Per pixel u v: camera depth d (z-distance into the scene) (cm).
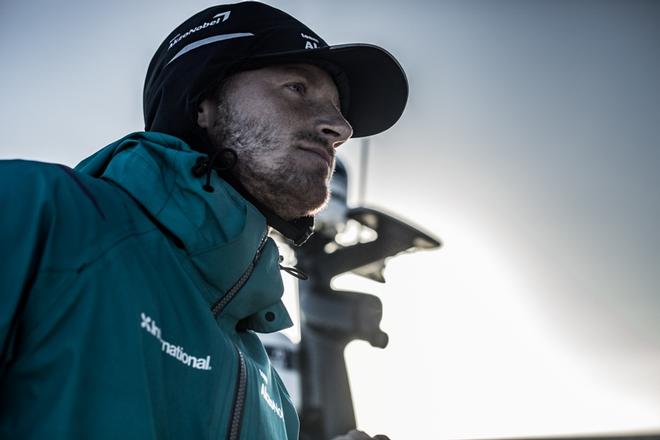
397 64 210
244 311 163
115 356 122
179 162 154
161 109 191
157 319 132
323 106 192
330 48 194
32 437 113
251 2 195
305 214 186
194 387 135
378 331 465
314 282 479
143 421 120
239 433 142
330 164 188
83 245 127
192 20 196
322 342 466
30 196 128
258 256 164
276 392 176
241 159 182
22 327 119
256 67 189
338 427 455
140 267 134
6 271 118
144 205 146
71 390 116
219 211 151
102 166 161
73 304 122
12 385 118
